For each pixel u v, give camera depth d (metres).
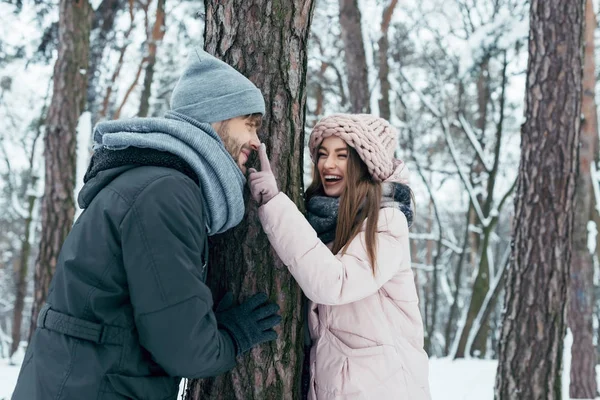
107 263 1.53
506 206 21.38
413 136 15.26
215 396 2.01
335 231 2.13
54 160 6.86
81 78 7.14
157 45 11.30
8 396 5.12
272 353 1.99
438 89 14.19
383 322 2.03
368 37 8.26
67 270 1.55
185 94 1.84
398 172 2.27
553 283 4.55
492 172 13.05
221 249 2.05
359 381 1.95
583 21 4.96
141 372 1.55
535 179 4.73
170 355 1.47
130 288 1.50
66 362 1.48
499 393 4.58
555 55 4.85
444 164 16.34
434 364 8.62
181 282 1.48
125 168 1.65
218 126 1.85
